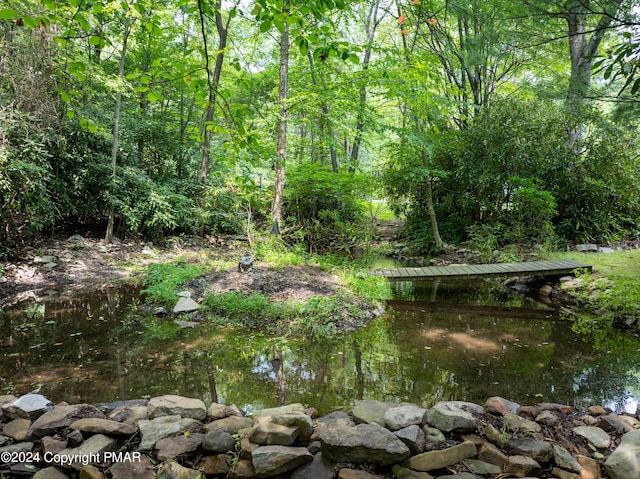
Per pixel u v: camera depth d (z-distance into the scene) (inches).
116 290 236.7
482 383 122.4
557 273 244.1
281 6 79.2
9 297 214.7
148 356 142.0
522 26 222.2
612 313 187.8
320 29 86.1
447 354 147.4
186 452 77.9
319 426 86.6
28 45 225.3
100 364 134.2
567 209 344.8
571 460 76.9
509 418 91.4
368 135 557.0
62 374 125.4
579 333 173.0
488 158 353.1
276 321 178.7
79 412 89.6
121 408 94.6
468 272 247.1
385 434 77.1
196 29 407.2
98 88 339.0
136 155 388.8
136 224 335.3
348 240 434.6
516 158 340.2
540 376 127.9
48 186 292.7
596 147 346.0
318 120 382.3
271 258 272.5
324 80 384.5
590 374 129.7
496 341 162.2
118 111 323.0
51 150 288.2
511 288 270.4
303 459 75.3
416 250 401.4
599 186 332.5
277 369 132.2
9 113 231.9
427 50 424.5
